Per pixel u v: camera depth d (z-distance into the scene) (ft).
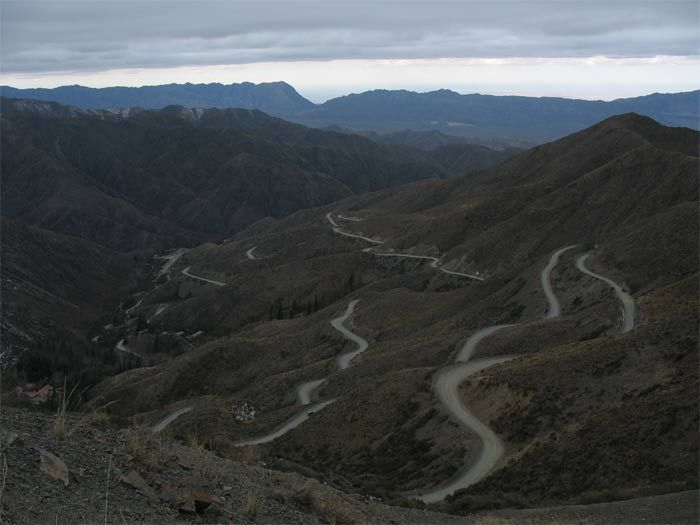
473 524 51.34
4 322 422.41
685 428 76.54
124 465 30.25
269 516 31.58
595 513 57.31
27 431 31.04
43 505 23.67
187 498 28.48
